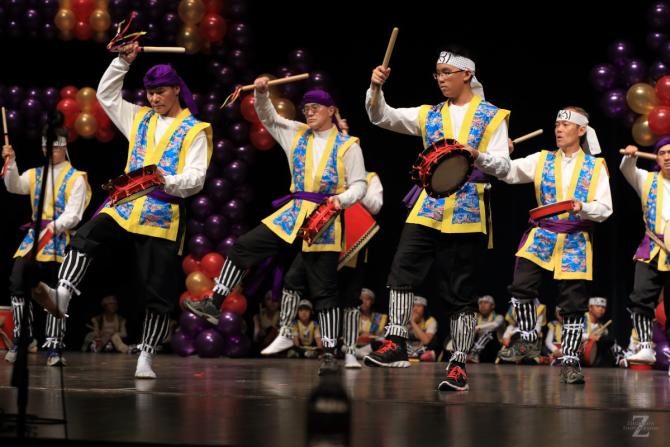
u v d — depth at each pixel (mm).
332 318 5070
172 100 4340
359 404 3271
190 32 7855
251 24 9414
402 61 9352
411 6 9297
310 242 4855
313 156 5062
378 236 9609
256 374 5129
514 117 9141
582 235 4914
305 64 8109
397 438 2377
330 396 1879
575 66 9000
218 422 2615
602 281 8883
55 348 5785
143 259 4227
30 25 7898
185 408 2986
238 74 8141
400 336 4262
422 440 2346
